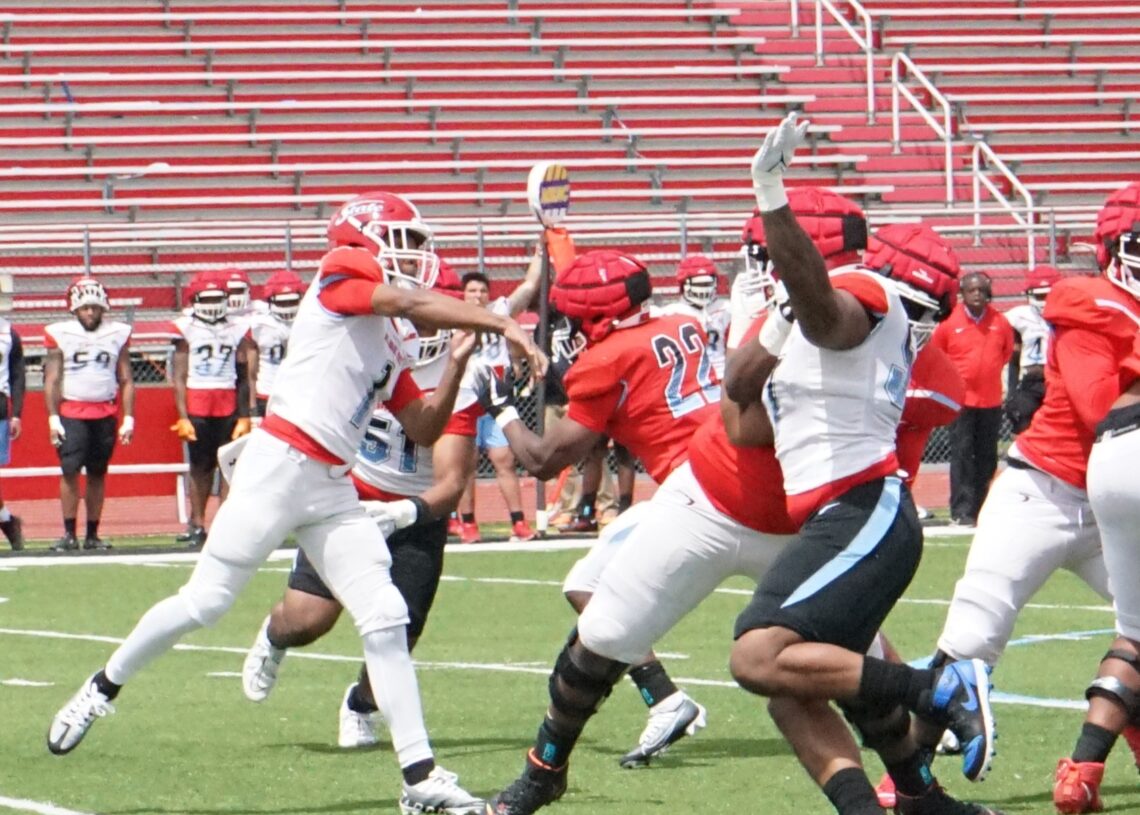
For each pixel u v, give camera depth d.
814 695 13.26
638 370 17.41
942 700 13.16
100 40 68.38
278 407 16.69
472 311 15.72
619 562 15.10
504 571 39.25
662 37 74.00
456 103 68.69
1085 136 73.12
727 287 58.06
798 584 13.29
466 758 19.28
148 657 17.11
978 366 45.84
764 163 12.48
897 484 13.70
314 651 28.30
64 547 44.81
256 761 19.16
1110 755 19.11
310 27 70.56
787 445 13.74
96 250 56.94
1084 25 77.38
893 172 70.06
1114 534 15.53
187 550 44.12
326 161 66.50
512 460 45.94
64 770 18.62
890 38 75.31
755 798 16.88
